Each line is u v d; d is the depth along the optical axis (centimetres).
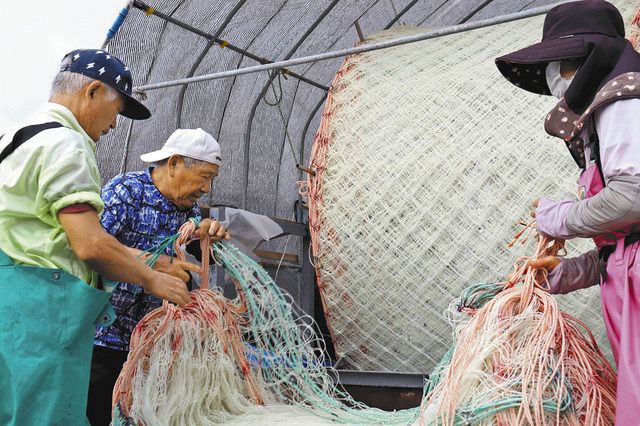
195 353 254
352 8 484
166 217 295
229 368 260
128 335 282
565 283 212
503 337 189
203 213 411
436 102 354
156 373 237
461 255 329
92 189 212
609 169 176
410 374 352
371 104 376
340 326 386
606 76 186
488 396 182
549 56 193
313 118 627
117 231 282
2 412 198
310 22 480
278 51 498
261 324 280
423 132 349
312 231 382
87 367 212
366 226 356
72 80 231
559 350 192
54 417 198
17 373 196
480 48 374
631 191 170
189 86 482
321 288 385
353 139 372
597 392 187
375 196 354
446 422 181
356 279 364
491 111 335
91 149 228
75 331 204
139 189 290
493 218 321
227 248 285
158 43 437
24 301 201
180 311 255
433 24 572
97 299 210
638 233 180
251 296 278
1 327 199
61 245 211
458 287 332
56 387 199
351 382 360
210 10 425
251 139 558
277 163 589
